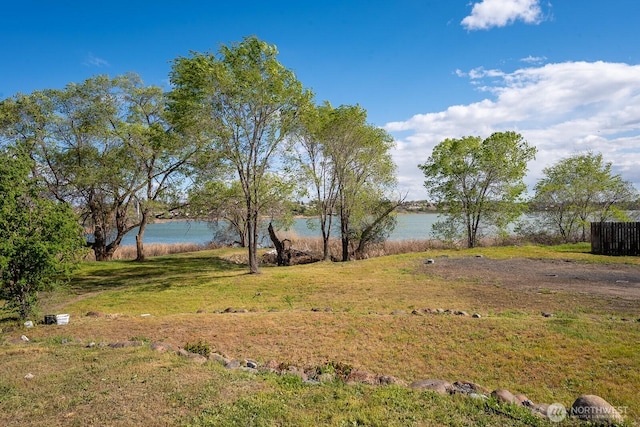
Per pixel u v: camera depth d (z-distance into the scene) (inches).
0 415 175.0
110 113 995.3
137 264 986.7
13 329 357.7
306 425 159.8
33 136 911.7
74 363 243.1
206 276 760.3
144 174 1059.9
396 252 1201.4
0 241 369.4
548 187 1176.2
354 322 358.0
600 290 480.4
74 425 164.6
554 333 305.0
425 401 181.9
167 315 422.6
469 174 1121.4
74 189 962.1
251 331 338.6
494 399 180.9
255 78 682.2
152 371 223.9
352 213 1078.4
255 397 186.5
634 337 292.4
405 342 301.9
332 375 217.8
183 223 3814.0
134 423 164.7
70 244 414.9
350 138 1033.5
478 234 1166.3
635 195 1135.0
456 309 410.6
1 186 381.4
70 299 563.2
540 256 810.8
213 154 784.9
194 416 168.9
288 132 815.7
